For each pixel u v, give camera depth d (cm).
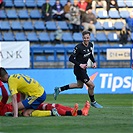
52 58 6238
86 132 2117
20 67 5250
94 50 5734
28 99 2759
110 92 5494
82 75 3484
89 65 5478
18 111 2819
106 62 5850
